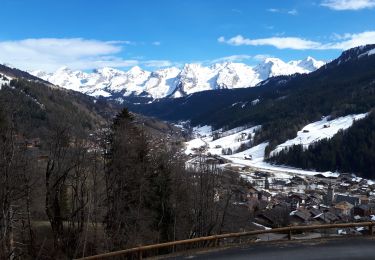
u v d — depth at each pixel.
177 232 48.00
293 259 22.36
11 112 35.16
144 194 45.69
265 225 80.31
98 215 43.88
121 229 42.53
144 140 48.97
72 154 41.09
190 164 78.69
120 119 51.12
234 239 50.22
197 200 51.19
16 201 37.72
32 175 37.66
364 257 22.72
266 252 23.88
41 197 44.03
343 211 108.44
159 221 46.38
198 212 50.12
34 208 45.91
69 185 43.03
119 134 45.91
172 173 50.03
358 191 151.00
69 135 43.12
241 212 61.31
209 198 52.09
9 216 33.22
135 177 44.91
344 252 23.77
